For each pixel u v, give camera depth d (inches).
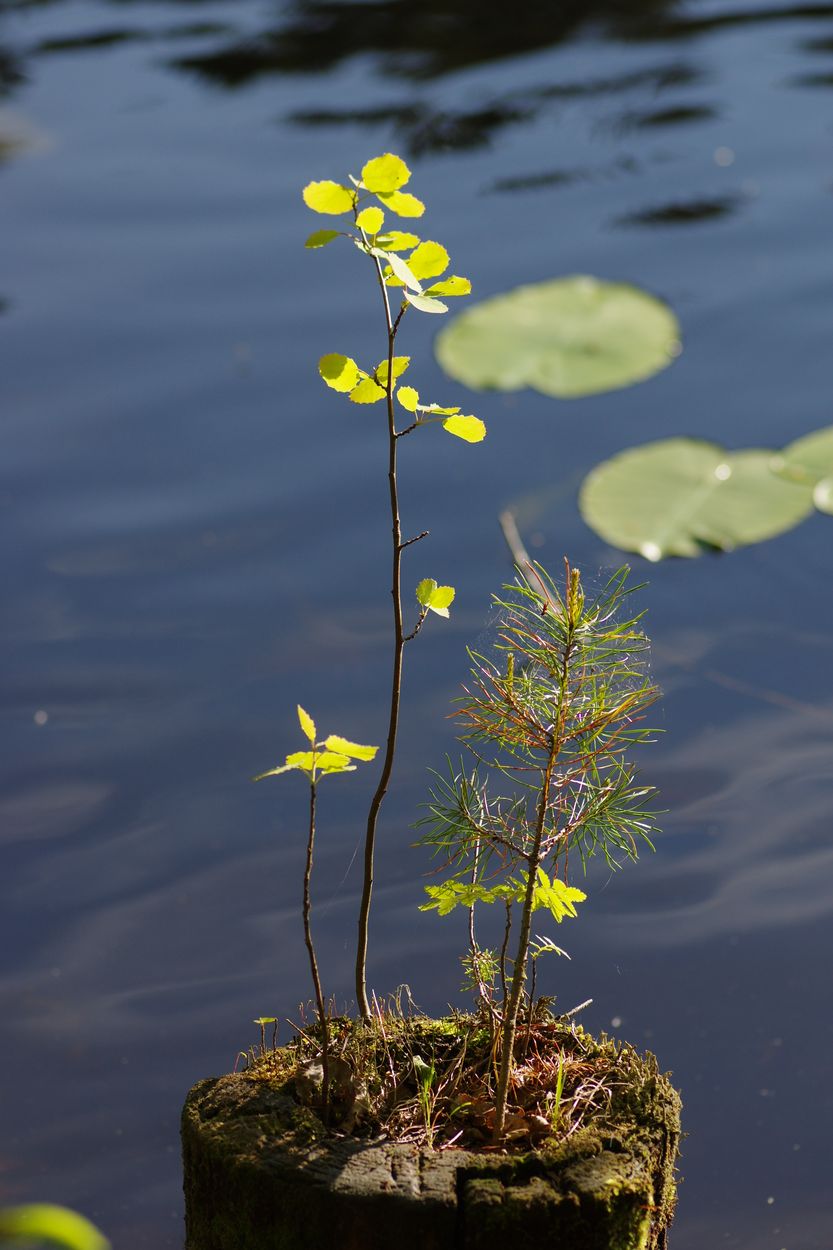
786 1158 108.3
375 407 198.8
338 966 117.3
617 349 210.7
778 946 116.9
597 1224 91.2
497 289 230.5
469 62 339.6
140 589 161.9
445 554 164.9
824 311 219.0
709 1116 110.1
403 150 284.7
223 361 211.8
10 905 122.3
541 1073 95.6
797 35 347.3
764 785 126.9
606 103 306.8
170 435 192.9
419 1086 94.8
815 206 253.6
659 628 151.1
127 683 146.7
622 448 187.8
